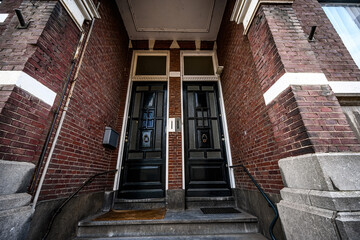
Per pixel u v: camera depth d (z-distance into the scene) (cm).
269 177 200
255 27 219
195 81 427
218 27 440
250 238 196
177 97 393
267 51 191
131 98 405
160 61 459
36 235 151
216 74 426
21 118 143
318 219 117
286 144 158
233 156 330
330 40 225
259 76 207
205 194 321
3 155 128
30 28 167
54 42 182
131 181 332
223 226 216
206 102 407
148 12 399
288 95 157
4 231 119
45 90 169
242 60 285
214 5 386
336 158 125
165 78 422
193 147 365
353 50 233
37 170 158
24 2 184
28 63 151
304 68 164
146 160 347
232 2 344
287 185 155
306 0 261
